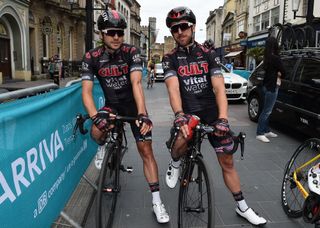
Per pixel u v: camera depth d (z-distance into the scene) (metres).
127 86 3.01
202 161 2.48
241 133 2.51
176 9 2.65
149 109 9.98
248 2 33.81
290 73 6.14
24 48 19.98
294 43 8.62
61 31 27.58
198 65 2.75
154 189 3.14
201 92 2.80
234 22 39.62
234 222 3.05
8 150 1.76
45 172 2.31
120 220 3.11
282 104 6.18
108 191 2.75
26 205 1.98
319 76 5.27
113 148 2.88
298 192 3.03
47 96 2.40
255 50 23.30
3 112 1.71
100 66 2.93
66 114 2.93
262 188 3.84
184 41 2.70
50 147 2.45
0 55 18.77
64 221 2.97
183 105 2.85
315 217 2.57
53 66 20.17
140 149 3.12
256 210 3.30
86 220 3.10
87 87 2.91
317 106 5.20
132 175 4.24
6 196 1.74
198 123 2.41
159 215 3.04
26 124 1.99
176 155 2.82
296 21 20.69
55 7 24.84
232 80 11.02
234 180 2.99
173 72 2.74
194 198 2.57
